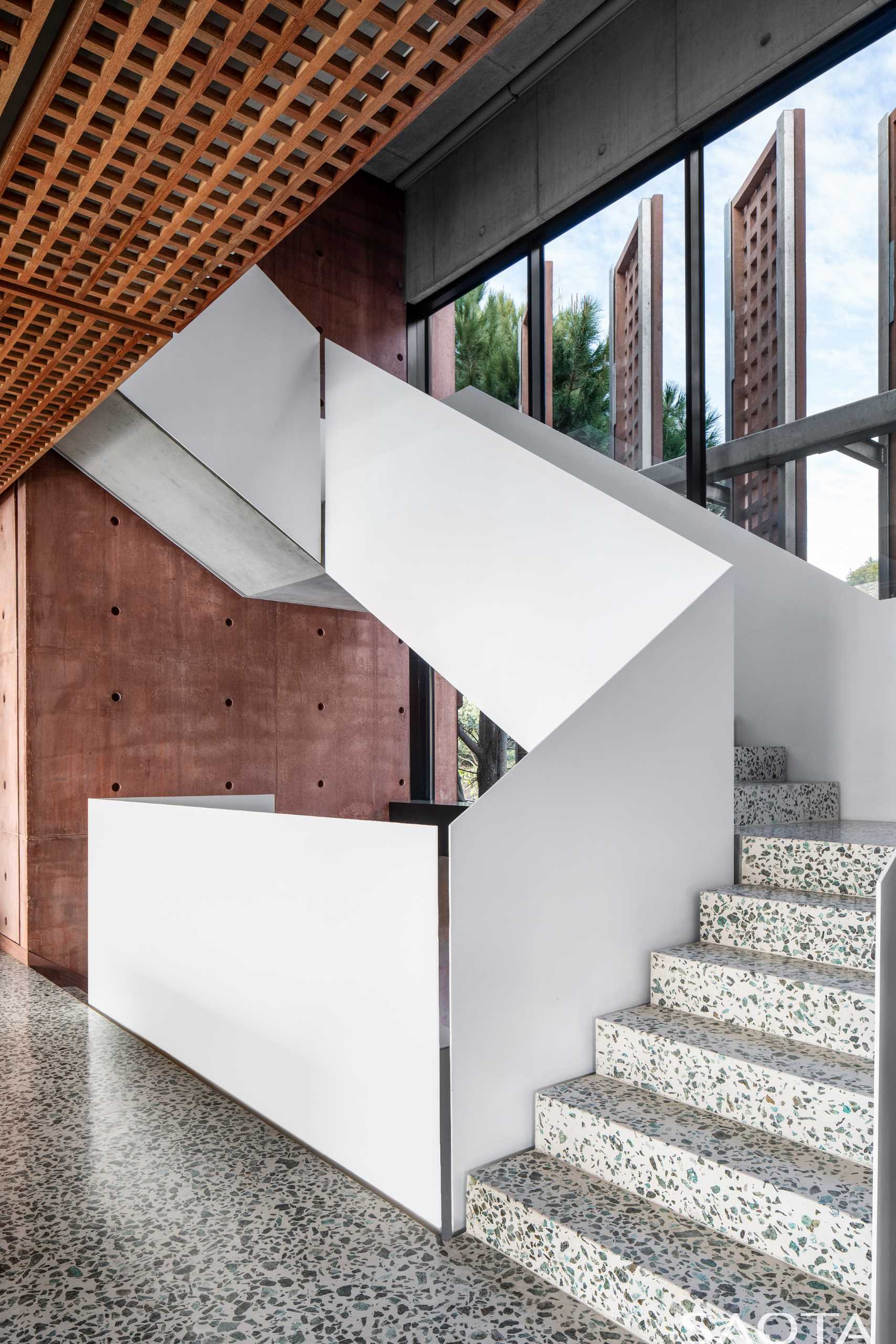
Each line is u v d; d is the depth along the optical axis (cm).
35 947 463
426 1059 208
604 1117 198
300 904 256
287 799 569
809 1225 160
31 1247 203
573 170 514
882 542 364
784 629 364
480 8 158
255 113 188
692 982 231
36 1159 248
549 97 530
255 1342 166
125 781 498
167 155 202
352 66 174
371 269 631
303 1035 255
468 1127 203
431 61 178
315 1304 178
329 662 595
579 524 298
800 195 404
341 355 420
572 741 226
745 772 346
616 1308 168
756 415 415
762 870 268
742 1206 171
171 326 291
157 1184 232
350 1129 236
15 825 480
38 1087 304
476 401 508
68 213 220
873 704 334
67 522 483
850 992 198
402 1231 206
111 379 333
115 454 434
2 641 503
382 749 623
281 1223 211
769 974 215
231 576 525
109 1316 176
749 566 379
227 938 294
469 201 590
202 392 390
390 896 220
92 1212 218
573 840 226
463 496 345
